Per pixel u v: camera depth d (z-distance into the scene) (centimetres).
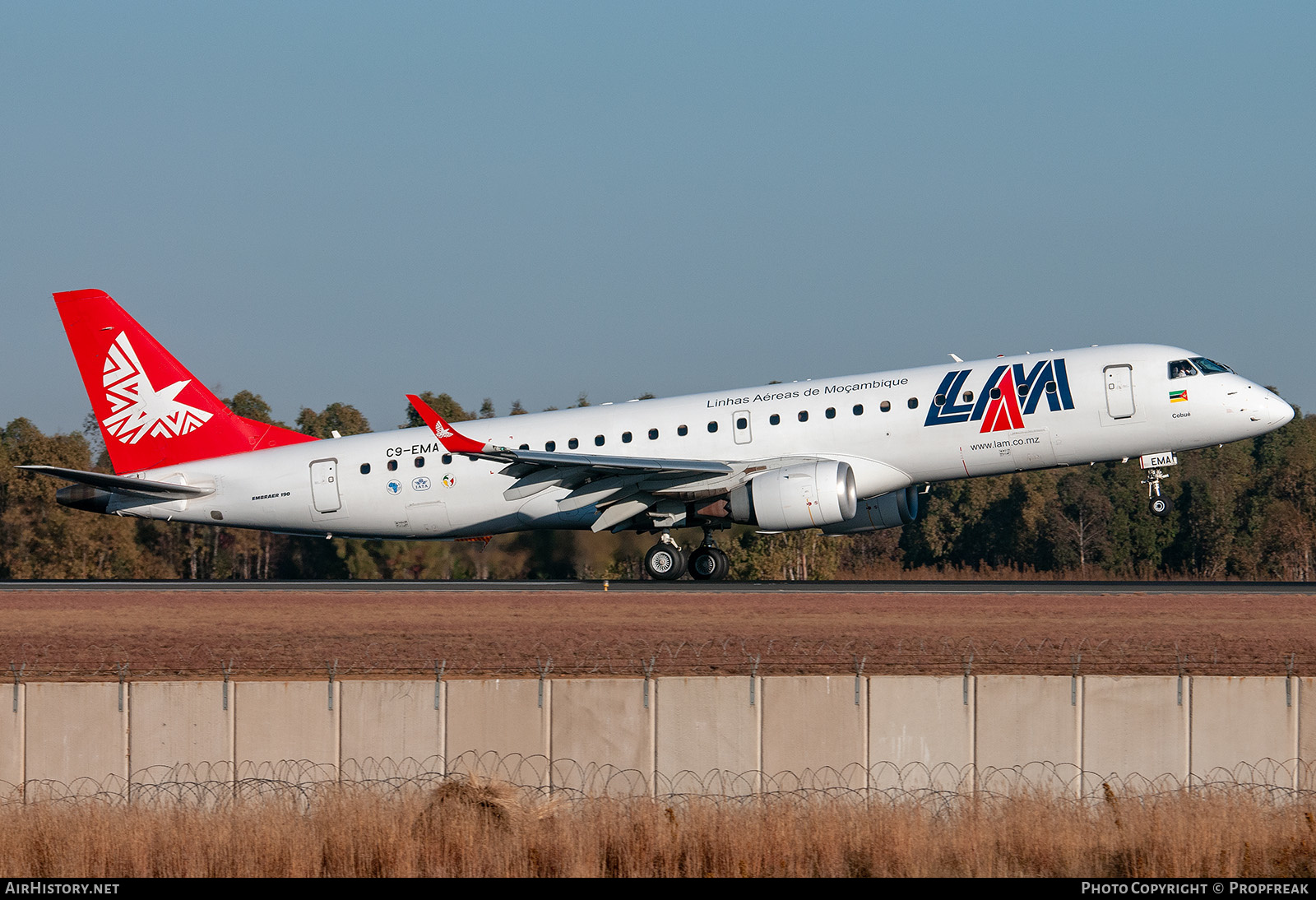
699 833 5375
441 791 5738
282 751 6775
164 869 5125
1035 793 6034
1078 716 6812
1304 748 6769
